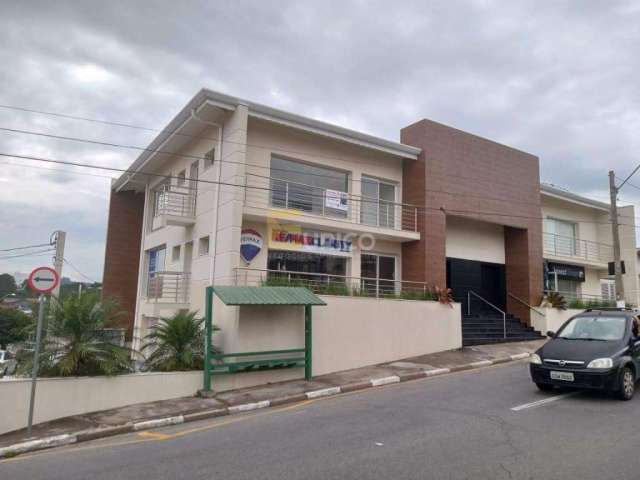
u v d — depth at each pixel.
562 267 24.91
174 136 17.52
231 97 14.73
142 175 21.97
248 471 5.96
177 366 11.29
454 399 9.84
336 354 13.66
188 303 16.48
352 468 5.90
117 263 23.94
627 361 9.45
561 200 25.75
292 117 15.80
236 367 11.36
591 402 9.22
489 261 22.03
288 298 11.97
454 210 19.11
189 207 17.52
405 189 19.16
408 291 17.20
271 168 16.30
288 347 12.77
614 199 19.56
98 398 9.72
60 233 19.20
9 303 35.31
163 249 20.56
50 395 9.15
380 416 8.62
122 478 5.98
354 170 18.03
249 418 9.19
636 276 27.56
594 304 23.58
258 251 15.55
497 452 6.35
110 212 24.14
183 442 7.60
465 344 17.83
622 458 6.02
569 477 5.42
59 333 9.98
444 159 19.06
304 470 5.90
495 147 21.08
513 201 21.47
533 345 18.14
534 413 8.45
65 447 7.91
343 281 17.27
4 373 10.96
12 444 7.77
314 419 8.67
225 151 15.34
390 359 14.95
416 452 6.44
